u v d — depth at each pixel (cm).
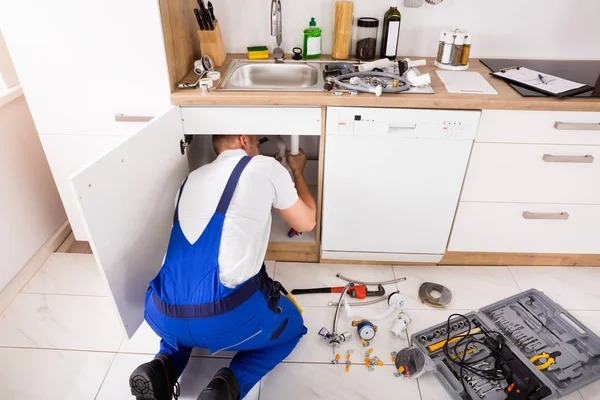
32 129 205
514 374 148
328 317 179
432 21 203
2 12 150
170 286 125
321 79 182
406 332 172
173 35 167
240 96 161
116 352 165
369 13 201
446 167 174
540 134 165
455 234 195
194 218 130
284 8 202
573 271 206
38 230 210
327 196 184
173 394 142
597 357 160
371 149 171
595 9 196
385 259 204
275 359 146
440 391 151
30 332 172
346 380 154
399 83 172
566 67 197
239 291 122
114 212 128
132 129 176
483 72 190
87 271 204
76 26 154
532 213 185
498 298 190
